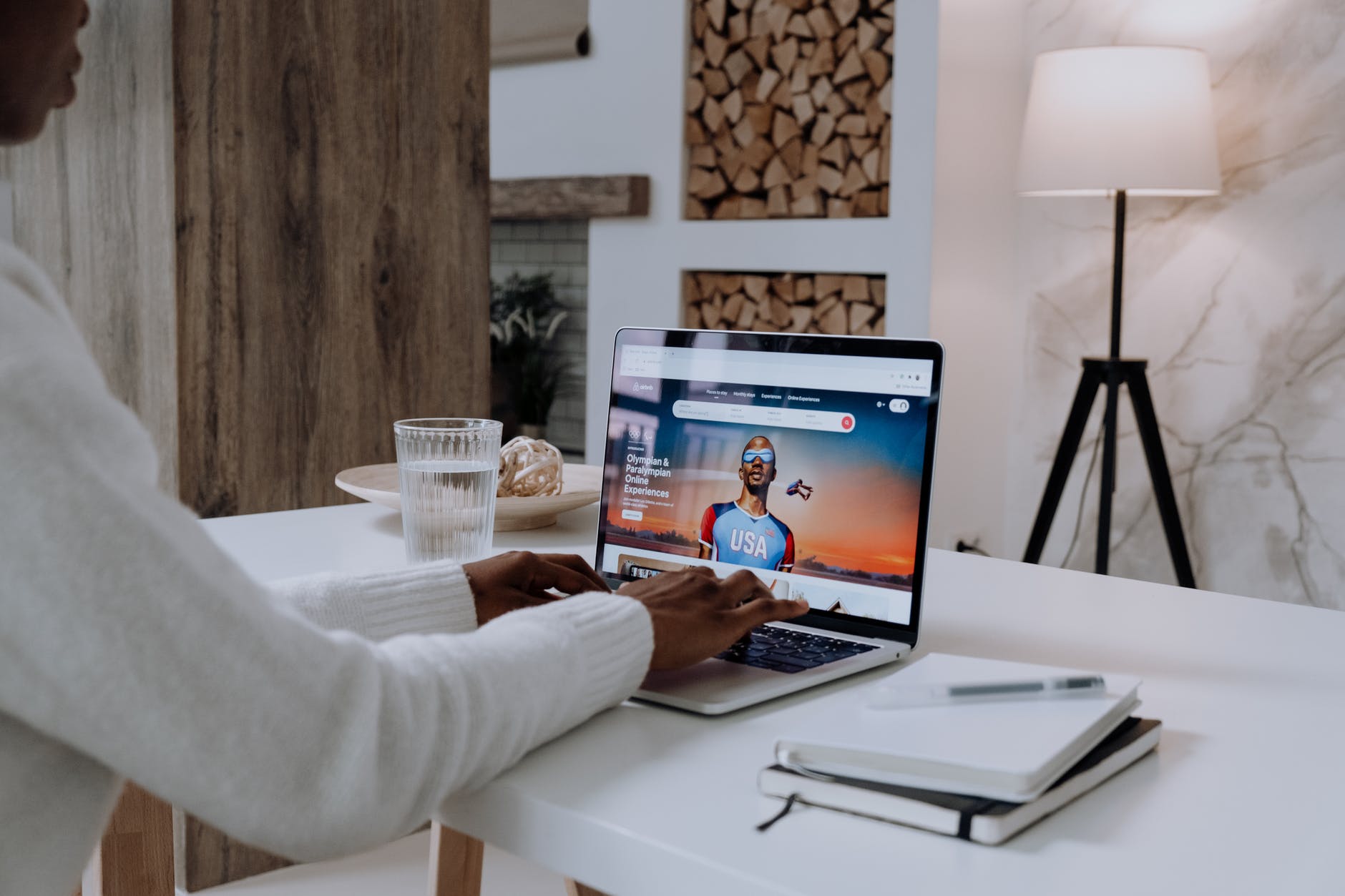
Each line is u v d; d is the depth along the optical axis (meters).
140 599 0.55
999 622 1.13
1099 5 3.32
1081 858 0.64
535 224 4.64
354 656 0.64
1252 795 0.73
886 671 0.99
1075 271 3.42
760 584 1.02
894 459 1.06
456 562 1.02
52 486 0.54
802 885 0.60
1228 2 3.07
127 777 0.62
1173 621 1.13
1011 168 3.55
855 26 3.53
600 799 0.72
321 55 2.41
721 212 3.86
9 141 0.66
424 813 0.67
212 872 2.15
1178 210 3.21
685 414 1.19
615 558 1.22
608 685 0.82
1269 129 3.02
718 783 0.74
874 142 3.48
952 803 0.67
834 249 3.53
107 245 2.36
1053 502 3.06
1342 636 1.08
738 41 3.78
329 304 2.46
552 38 4.12
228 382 2.32
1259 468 3.11
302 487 2.44
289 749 0.60
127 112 2.28
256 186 2.33
